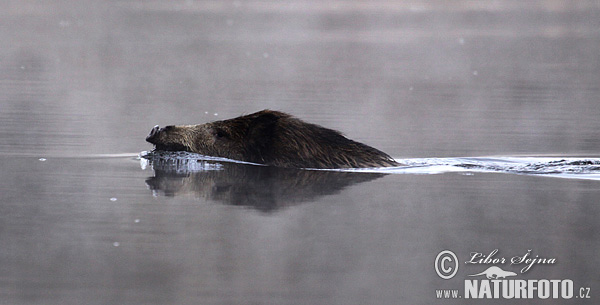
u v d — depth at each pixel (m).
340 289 19.58
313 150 34.81
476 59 101.25
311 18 174.12
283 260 21.56
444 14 190.50
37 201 27.95
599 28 153.62
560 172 34.59
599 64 96.62
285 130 35.16
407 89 71.88
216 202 27.94
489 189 30.59
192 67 89.19
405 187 30.88
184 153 36.66
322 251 22.31
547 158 39.31
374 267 21.14
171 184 31.09
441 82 77.81
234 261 21.42
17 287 19.50
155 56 100.50
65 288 19.44
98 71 83.31
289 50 110.50
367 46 117.50
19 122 49.00
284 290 19.42
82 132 45.81
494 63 97.00
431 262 21.56
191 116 53.72
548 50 114.00
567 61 100.06
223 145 36.16
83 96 63.56
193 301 18.67
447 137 46.78
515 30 149.12
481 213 26.58
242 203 27.86
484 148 42.88
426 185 31.27
